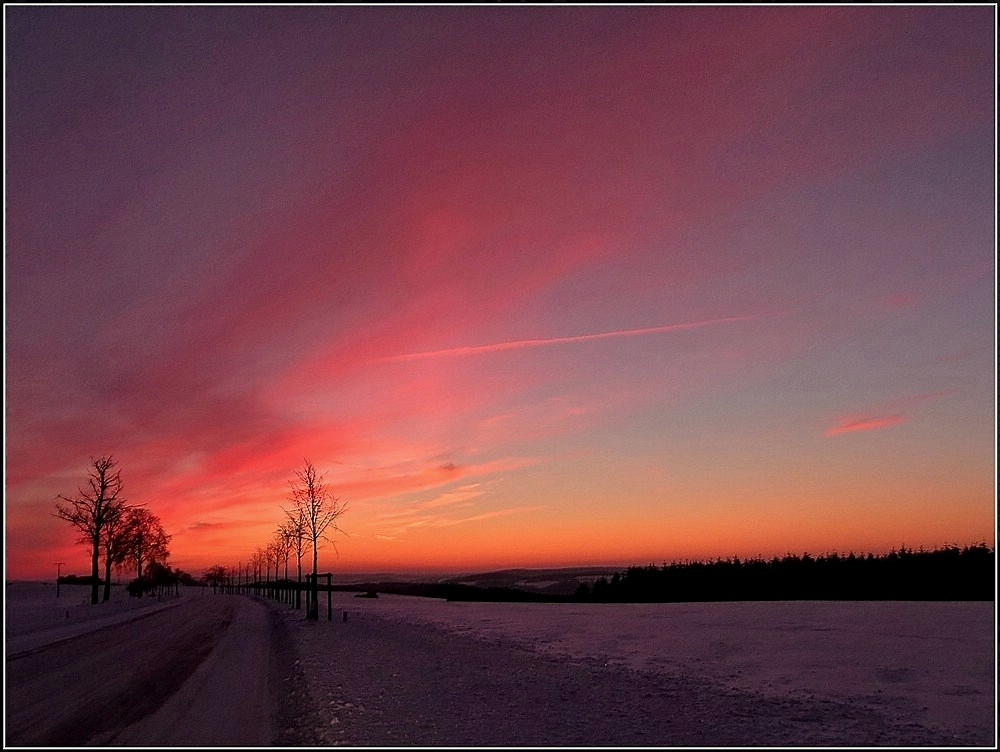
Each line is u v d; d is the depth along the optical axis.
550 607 47.75
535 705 12.71
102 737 10.18
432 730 10.61
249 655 21.17
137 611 54.28
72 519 63.69
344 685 14.84
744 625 26.48
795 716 11.41
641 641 23.28
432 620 37.47
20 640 28.14
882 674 14.84
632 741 9.95
